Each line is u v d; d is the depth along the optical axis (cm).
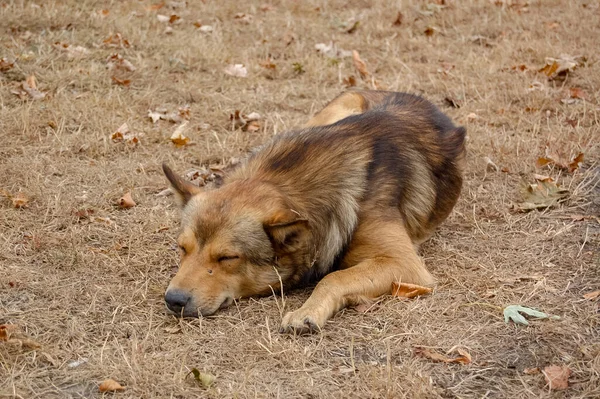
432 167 558
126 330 436
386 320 448
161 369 391
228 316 449
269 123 797
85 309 455
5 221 566
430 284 491
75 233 553
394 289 475
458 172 586
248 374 389
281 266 465
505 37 1073
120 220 588
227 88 889
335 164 490
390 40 1083
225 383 383
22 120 733
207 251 448
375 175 503
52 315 446
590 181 639
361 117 548
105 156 704
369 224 488
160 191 646
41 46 922
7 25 981
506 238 566
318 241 478
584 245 544
